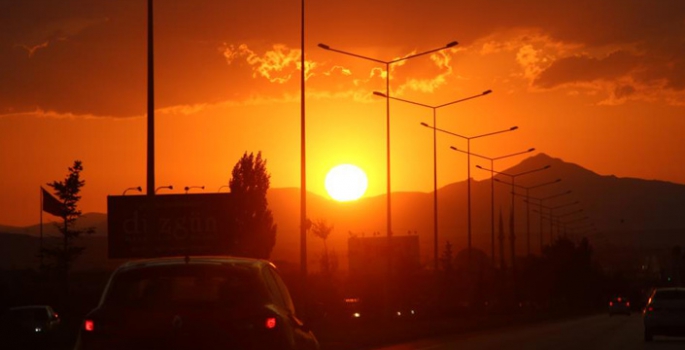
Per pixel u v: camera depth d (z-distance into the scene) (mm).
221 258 19500
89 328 17812
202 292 18797
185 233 77062
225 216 77000
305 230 67062
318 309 23391
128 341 17516
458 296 194625
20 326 52250
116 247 77438
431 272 188000
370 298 155000
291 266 163375
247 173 123875
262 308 18156
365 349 57344
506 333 78500
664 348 55344
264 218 123125
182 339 17438
